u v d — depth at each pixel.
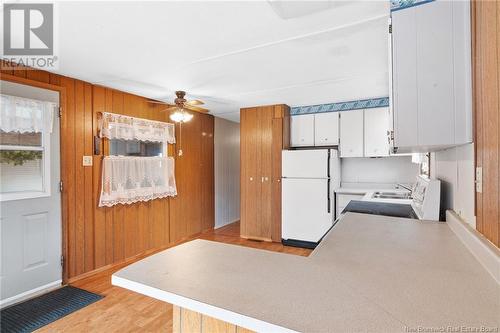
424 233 1.50
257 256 1.13
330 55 2.27
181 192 4.30
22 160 2.46
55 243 2.67
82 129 2.93
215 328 0.96
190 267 1.00
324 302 0.74
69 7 1.54
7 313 2.22
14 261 2.37
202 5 1.53
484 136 1.08
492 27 0.97
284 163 4.07
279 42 2.02
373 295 0.78
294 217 4.00
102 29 1.80
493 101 0.98
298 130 4.41
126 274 0.94
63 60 2.34
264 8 1.57
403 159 4.13
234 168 5.86
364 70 2.64
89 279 2.88
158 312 2.26
